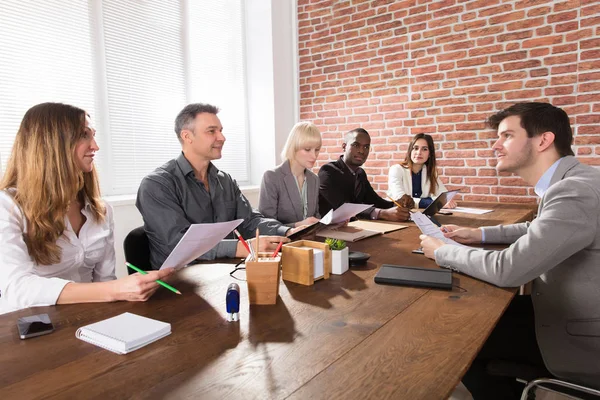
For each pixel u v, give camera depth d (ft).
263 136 13.62
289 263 3.98
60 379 2.27
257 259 3.45
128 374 2.31
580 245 3.54
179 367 2.39
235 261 4.81
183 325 2.99
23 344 2.71
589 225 3.54
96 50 9.91
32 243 3.93
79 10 9.53
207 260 5.01
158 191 5.56
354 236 5.92
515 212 8.49
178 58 11.85
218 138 6.02
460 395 6.04
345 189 9.17
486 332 2.80
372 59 12.18
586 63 9.17
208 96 12.72
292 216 7.69
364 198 9.70
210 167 6.48
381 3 11.87
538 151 4.39
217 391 2.13
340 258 4.20
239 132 13.66
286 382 2.20
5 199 3.90
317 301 3.44
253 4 13.30
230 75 13.33
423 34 11.25
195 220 6.04
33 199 3.91
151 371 2.35
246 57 13.74
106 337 2.66
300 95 13.83
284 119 13.66
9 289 3.54
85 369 2.38
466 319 3.02
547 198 3.87
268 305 3.36
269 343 2.68
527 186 10.09
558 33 9.45
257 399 2.05
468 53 10.62
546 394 5.74
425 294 3.58
